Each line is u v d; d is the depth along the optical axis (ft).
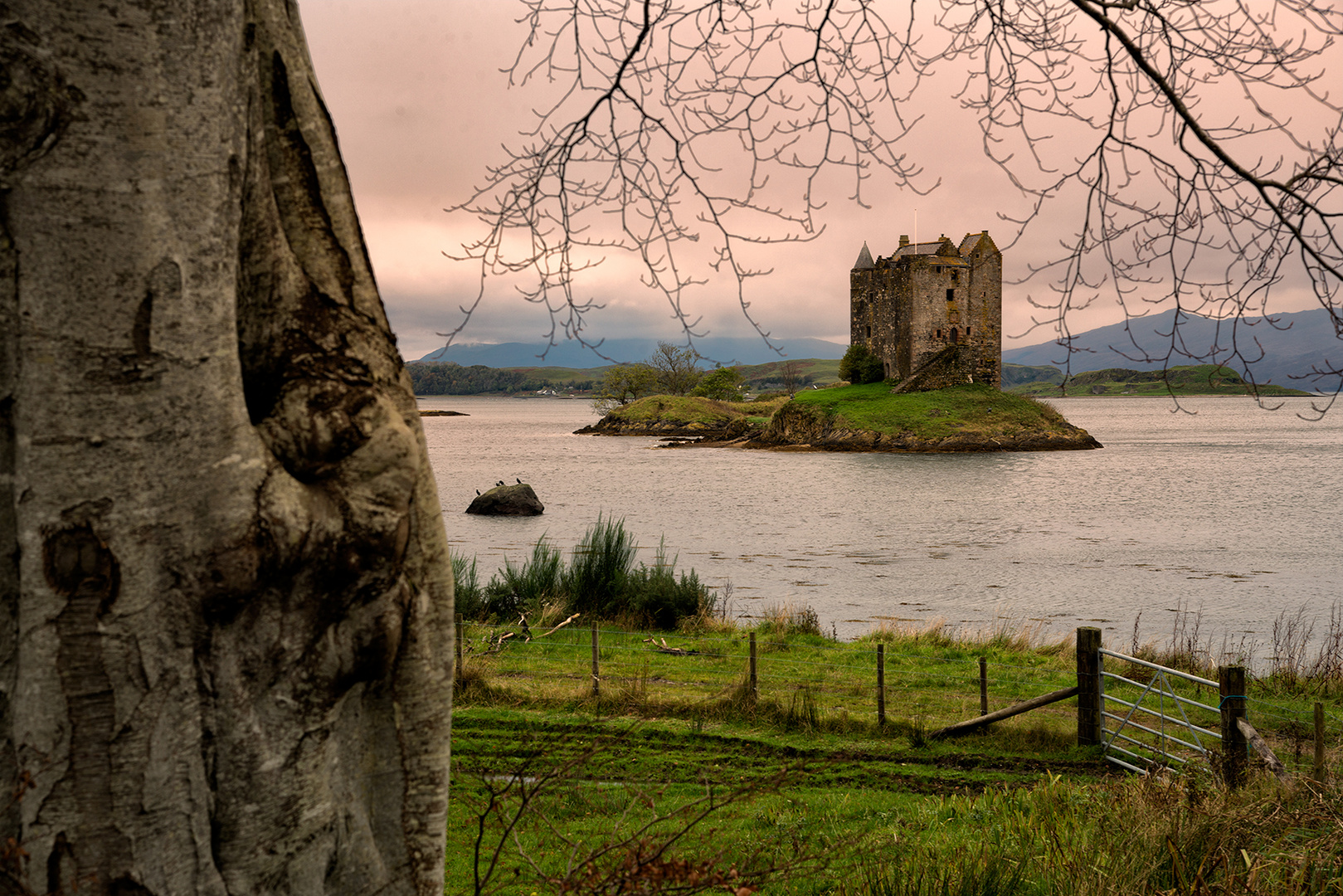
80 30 7.25
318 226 9.25
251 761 8.00
